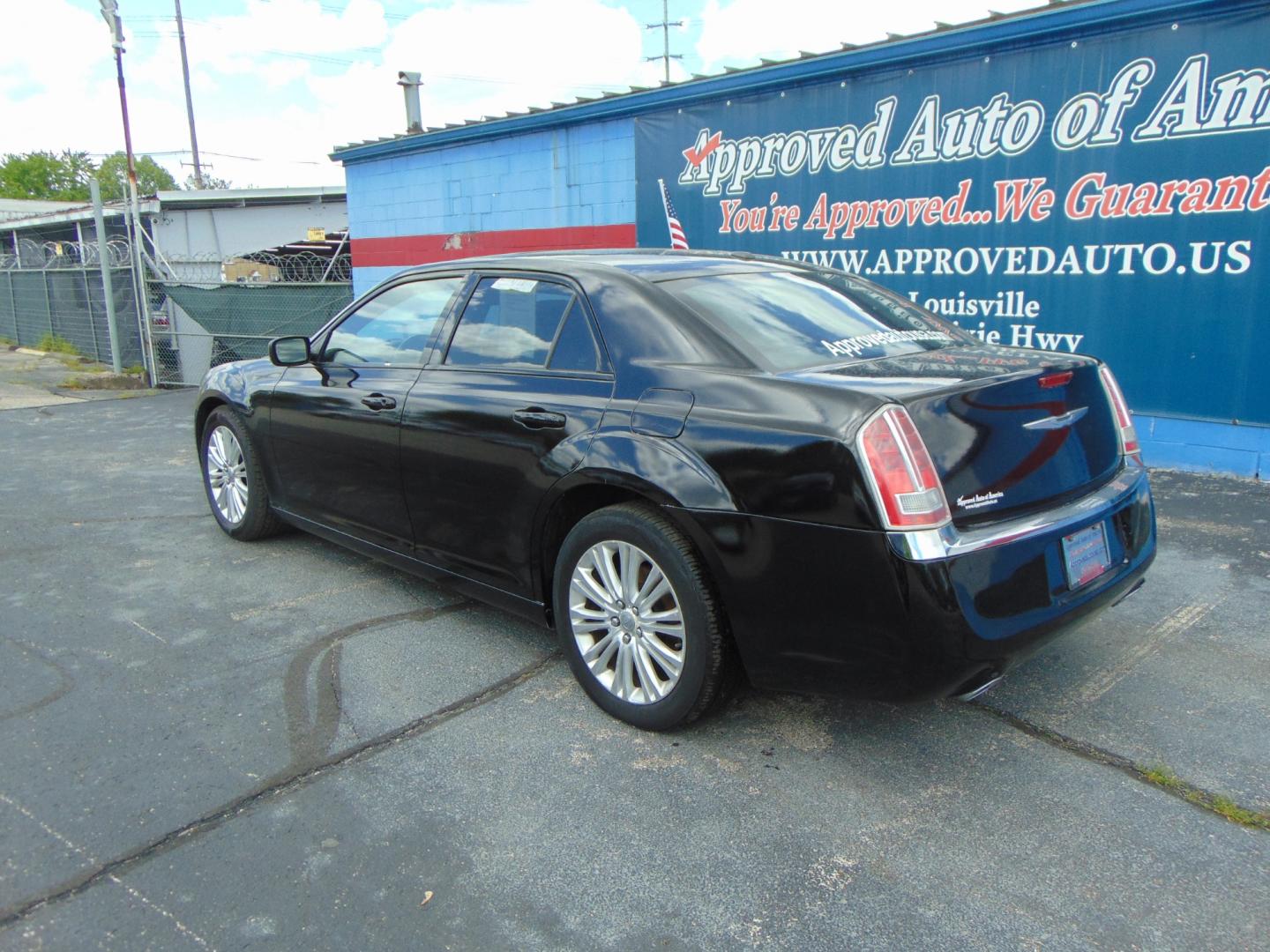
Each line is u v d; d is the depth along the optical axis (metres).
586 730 3.25
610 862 2.54
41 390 13.34
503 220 10.70
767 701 3.43
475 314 3.94
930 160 7.24
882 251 7.66
